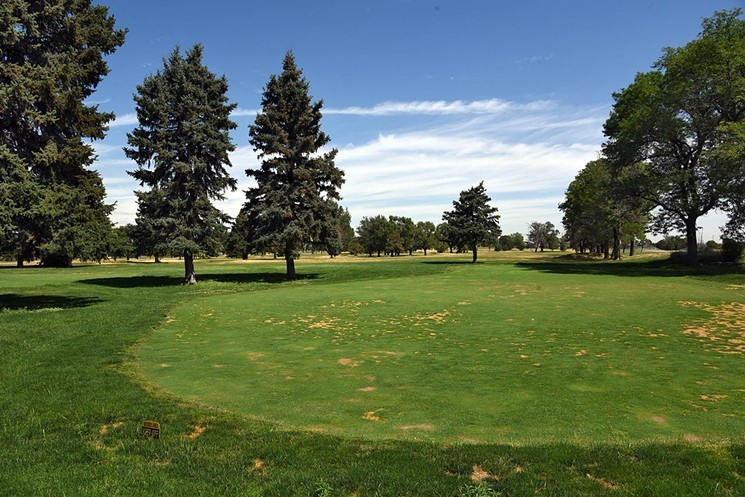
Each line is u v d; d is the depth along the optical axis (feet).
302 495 16.42
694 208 126.52
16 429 23.12
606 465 17.89
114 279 123.34
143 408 25.55
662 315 54.19
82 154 73.20
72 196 67.00
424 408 25.23
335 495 16.35
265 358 37.17
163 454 20.12
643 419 22.98
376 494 16.29
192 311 62.03
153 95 108.06
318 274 133.28
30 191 59.62
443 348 39.65
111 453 20.39
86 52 78.74
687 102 121.60
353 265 170.91
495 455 18.98
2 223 58.85
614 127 171.01
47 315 57.93
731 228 127.44
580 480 16.90
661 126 122.72
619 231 204.44
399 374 32.01
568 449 19.34
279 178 119.44
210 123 111.65
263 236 116.06
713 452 18.86
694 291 77.15
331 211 120.57
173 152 106.42
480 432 21.83
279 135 116.06
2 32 58.85
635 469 17.46
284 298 74.54
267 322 53.52
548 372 31.73
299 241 116.06
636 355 36.14
